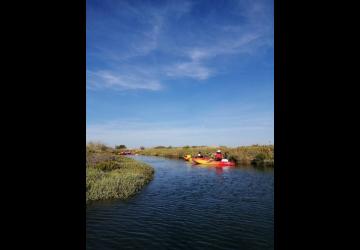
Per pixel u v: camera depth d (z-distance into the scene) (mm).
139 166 28047
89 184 15570
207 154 47906
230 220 10969
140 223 10492
